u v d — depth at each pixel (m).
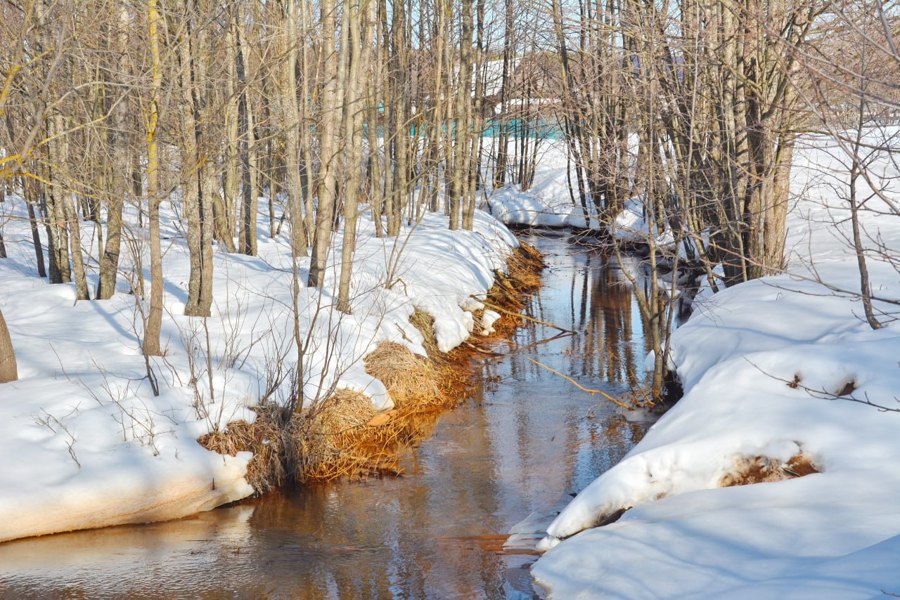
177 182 10.36
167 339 10.70
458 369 13.52
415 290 14.95
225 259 15.46
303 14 13.41
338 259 16.08
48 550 7.11
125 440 8.20
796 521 5.55
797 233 17.80
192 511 8.09
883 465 6.10
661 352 11.18
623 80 12.03
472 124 24.67
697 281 18.67
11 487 7.36
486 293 17.88
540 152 41.25
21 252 17.91
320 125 12.35
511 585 6.20
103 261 12.71
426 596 6.23
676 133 13.63
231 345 9.91
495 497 8.44
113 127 10.34
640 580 5.20
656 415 10.84
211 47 13.02
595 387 12.55
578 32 13.84
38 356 9.84
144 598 6.28
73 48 9.58
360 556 7.08
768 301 10.52
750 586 4.54
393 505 8.30
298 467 9.03
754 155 12.30
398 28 22.75
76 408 8.48
